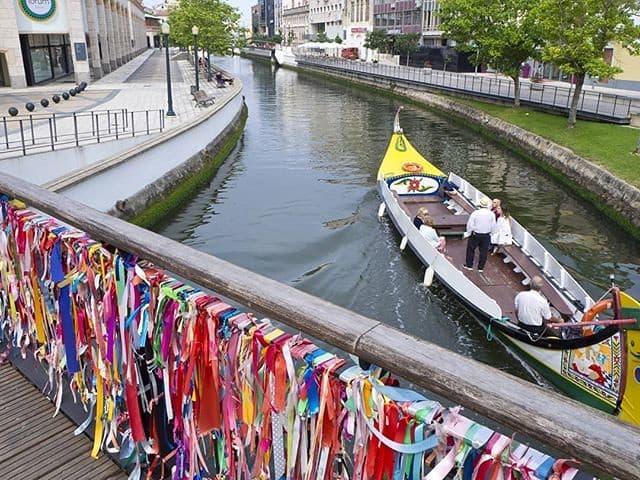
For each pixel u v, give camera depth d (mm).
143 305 2473
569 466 1317
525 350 9953
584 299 10430
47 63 38375
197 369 2244
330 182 22469
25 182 3432
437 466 1466
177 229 17562
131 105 27703
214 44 46844
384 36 64625
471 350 10719
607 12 24109
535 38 31312
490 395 1337
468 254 12500
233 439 2176
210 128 24906
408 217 14828
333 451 1776
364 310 12195
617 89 37062
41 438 3111
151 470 2742
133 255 2564
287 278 13875
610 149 22234
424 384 1458
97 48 42594
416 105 44594
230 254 15406
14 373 3738
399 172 18781
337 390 1751
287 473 1945
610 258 15461
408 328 11445
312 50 90312
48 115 22656
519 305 9984
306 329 1751
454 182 17938
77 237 2938
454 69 55625
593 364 8516
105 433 2998
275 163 25812
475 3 32531
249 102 46781
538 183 22531
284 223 17781
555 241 16562
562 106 30875
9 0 32406
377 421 1647
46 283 3199
